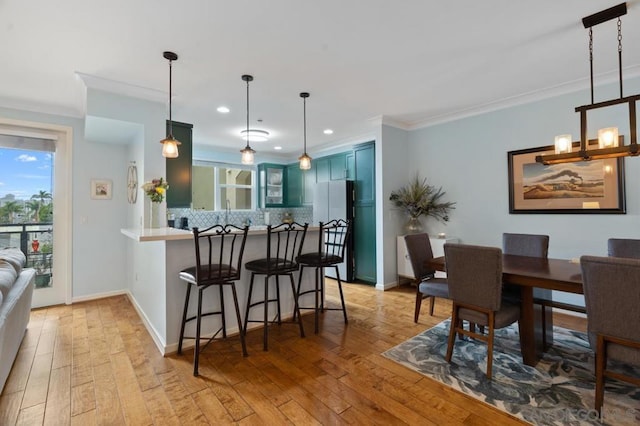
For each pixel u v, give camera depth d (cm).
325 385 211
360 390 205
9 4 193
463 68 292
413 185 468
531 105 365
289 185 684
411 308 373
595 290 175
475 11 209
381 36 237
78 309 368
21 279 267
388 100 374
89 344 272
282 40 240
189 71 289
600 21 221
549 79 320
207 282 234
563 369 229
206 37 234
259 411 184
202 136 527
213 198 610
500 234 392
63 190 398
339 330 306
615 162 309
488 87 338
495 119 395
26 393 200
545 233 355
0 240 366
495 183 396
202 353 256
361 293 442
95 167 412
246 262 304
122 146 433
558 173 344
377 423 174
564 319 333
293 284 298
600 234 319
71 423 173
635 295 162
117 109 320
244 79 307
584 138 224
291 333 298
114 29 222
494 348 265
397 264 474
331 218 531
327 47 252
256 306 312
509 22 222
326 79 312
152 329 289
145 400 194
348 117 438
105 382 213
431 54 266
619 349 171
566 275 215
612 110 312
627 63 286
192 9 201
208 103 373
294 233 337
